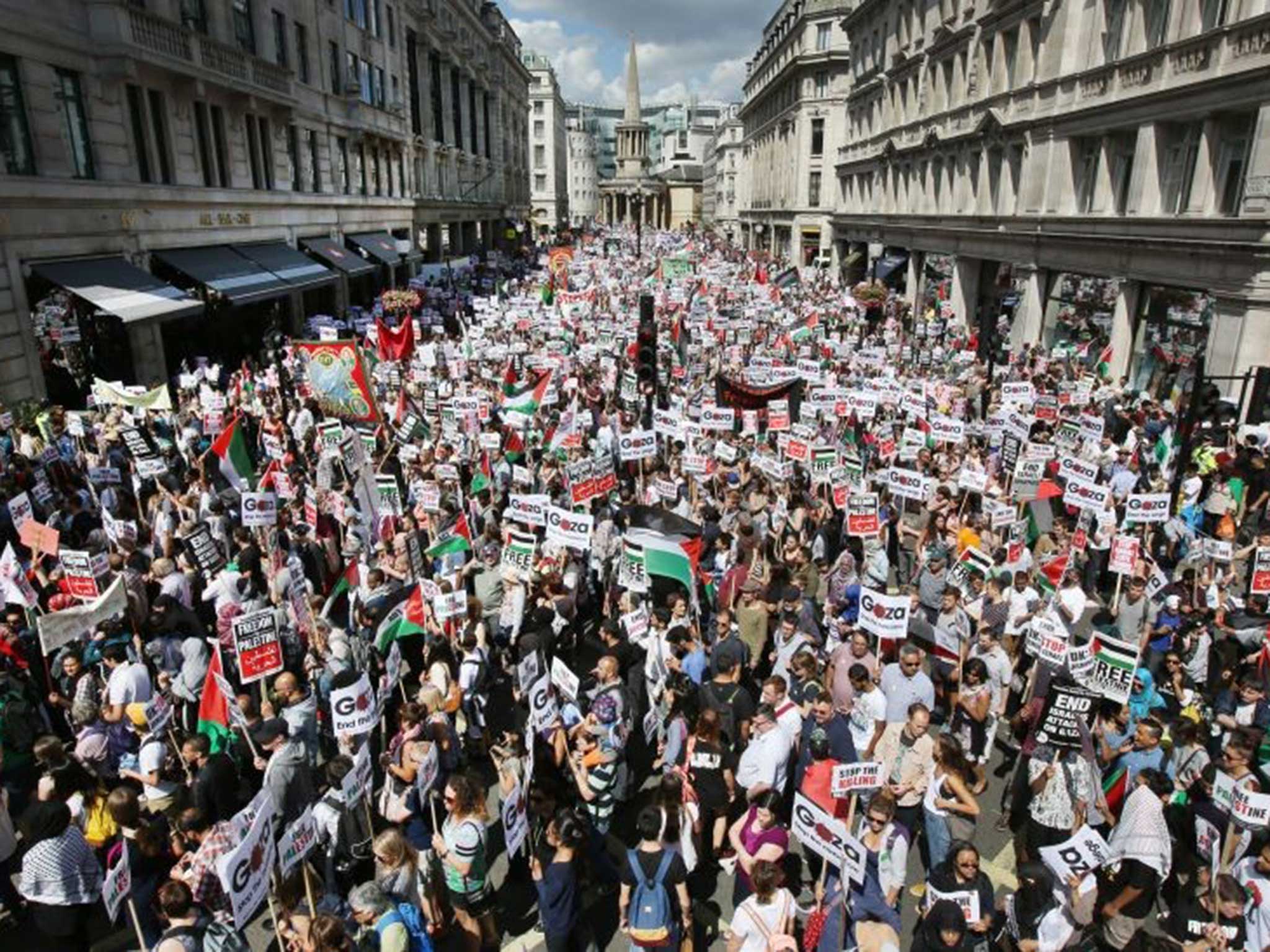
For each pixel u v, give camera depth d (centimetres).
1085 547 1395
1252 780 687
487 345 2866
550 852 648
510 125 9725
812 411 1945
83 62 2162
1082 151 2955
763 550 1191
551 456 1625
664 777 663
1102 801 736
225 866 565
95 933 744
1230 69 2052
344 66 4209
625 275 5409
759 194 10019
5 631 907
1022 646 1033
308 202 3700
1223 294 2064
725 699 848
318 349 1672
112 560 1045
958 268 4019
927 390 2164
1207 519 1516
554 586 1113
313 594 1130
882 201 5397
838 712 823
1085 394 2169
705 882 807
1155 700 933
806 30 7512
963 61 3972
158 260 2541
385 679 889
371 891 568
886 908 601
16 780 828
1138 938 561
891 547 1453
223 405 1862
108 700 843
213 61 2755
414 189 5538
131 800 670
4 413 1748
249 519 1202
